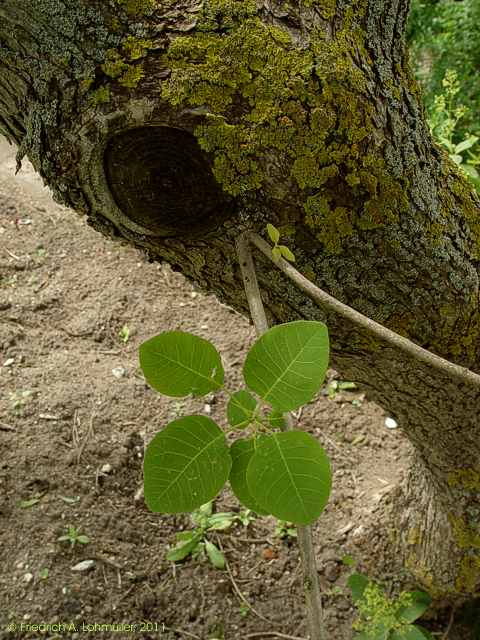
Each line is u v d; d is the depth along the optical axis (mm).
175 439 373
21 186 1915
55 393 1413
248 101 521
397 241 640
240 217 574
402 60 626
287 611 1181
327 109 539
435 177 666
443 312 713
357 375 839
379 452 1420
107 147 528
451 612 1202
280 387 377
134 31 502
